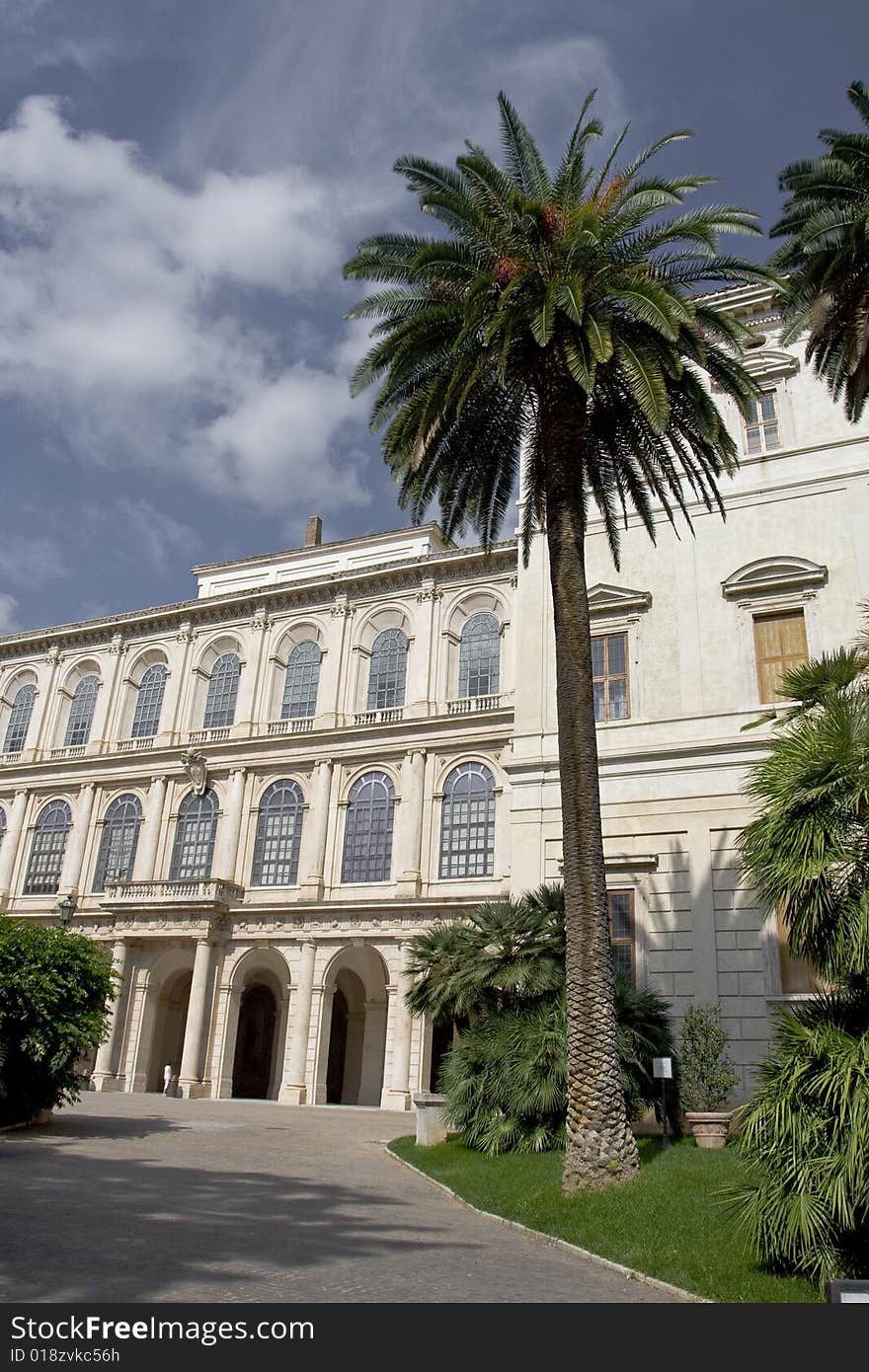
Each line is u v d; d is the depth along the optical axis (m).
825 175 20.28
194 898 47.78
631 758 27.50
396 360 19.78
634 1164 15.80
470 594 49.38
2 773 58.75
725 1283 10.60
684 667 27.94
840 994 12.28
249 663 53.72
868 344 20.20
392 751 47.75
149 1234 11.56
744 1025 24.03
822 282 20.33
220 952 48.06
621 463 22.06
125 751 54.78
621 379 20.23
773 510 28.45
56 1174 16.58
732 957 24.72
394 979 43.75
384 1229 13.29
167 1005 50.53
